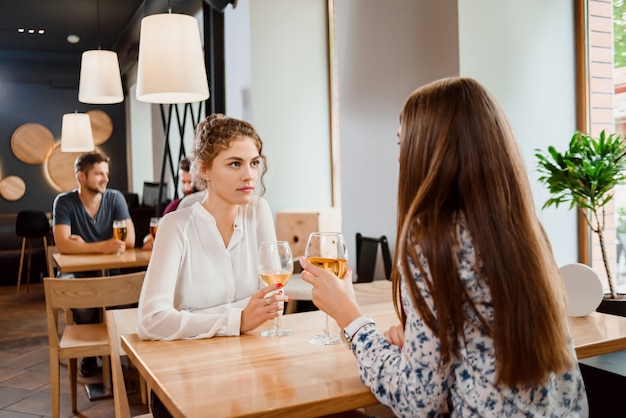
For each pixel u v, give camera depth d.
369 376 1.08
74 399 3.00
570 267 1.65
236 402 1.01
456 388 1.03
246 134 1.67
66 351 2.67
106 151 10.57
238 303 1.76
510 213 1.01
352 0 3.79
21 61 9.61
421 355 1.00
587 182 2.32
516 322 0.97
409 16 3.22
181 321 1.46
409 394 1.01
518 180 1.03
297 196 5.12
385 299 2.28
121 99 4.87
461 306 0.99
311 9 5.11
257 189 4.94
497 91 2.88
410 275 1.02
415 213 1.03
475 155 1.02
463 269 1.00
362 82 3.73
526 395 1.01
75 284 2.56
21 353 4.18
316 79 5.16
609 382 1.80
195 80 3.43
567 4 3.00
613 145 2.33
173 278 1.61
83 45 9.17
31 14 7.38
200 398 1.03
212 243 1.73
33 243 7.85
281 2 5.01
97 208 4.12
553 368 1.01
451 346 1.01
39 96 9.93
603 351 1.38
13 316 5.54
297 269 3.54
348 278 1.38
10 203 9.70
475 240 0.99
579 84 3.02
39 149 9.82
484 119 1.04
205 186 1.88
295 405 1.00
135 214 6.12
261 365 1.22
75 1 6.83
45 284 2.57
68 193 4.10
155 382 1.13
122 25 7.99
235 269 1.80
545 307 1.00
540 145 2.96
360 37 3.73
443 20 2.94
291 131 5.08
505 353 0.97
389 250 3.55
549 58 2.98
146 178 10.49
